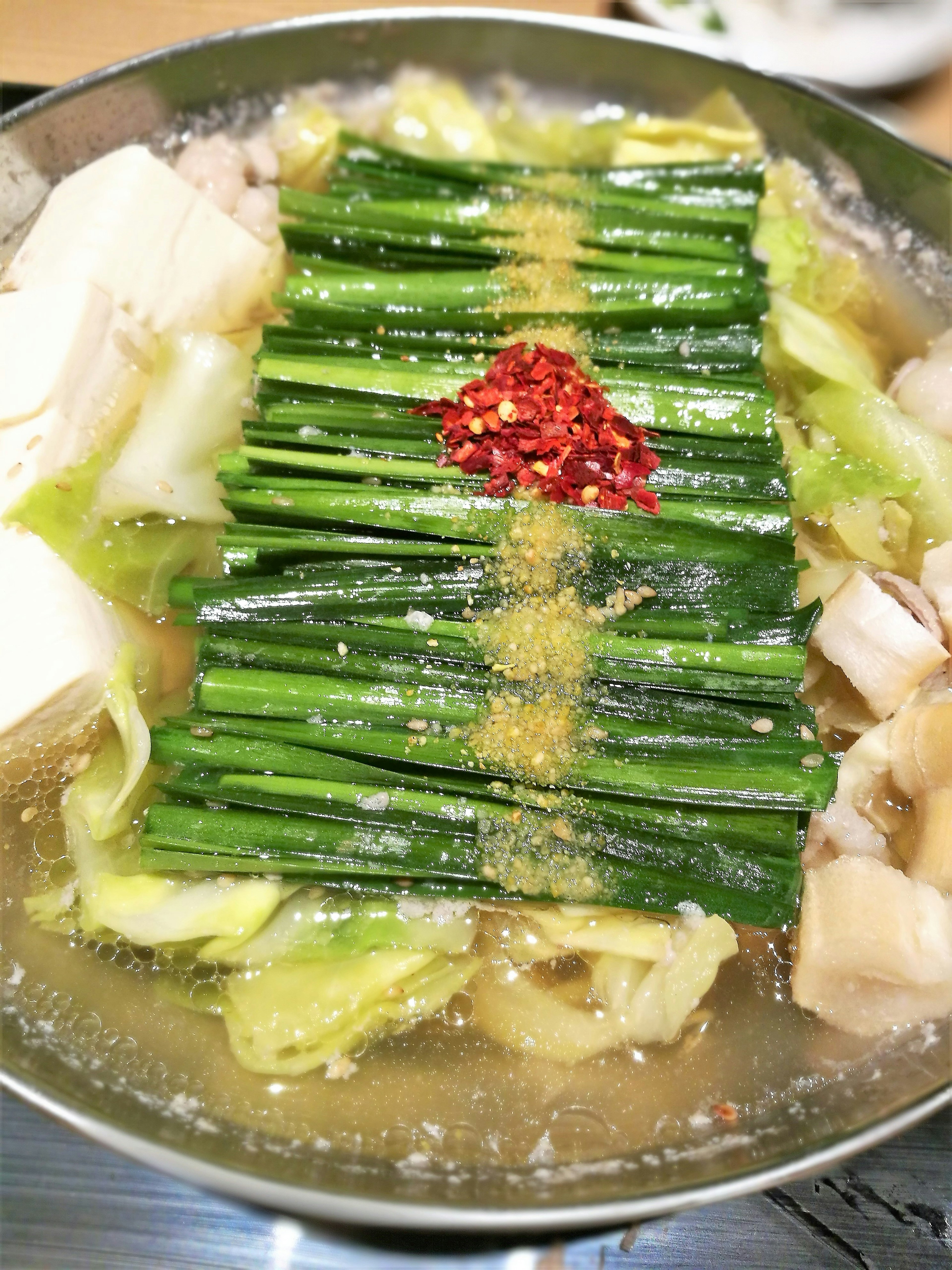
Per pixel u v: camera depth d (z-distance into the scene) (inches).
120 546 9.2
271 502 8.9
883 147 10.8
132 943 8.2
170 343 9.7
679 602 8.8
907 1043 7.9
